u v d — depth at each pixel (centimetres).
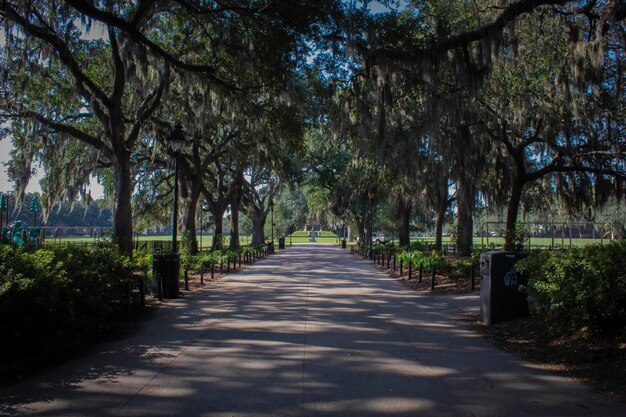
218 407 471
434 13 1752
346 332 830
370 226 3403
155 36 1970
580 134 2028
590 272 653
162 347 718
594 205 2144
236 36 1597
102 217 10019
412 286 1554
